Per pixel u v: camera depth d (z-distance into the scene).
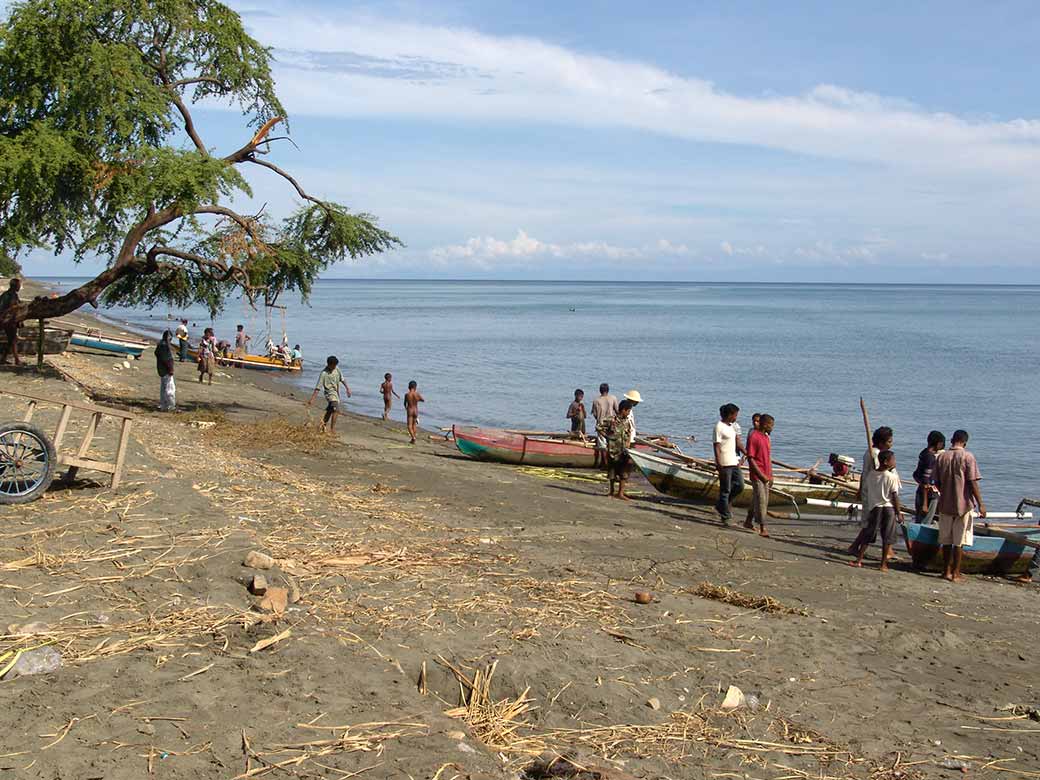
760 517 15.04
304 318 106.31
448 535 11.60
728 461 15.38
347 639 7.00
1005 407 37.34
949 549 12.60
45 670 5.90
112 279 22.33
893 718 7.02
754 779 5.83
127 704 5.49
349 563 9.41
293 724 5.43
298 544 9.97
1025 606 11.34
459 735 5.55
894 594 11.27
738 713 6.83
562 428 30.78
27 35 20.22
